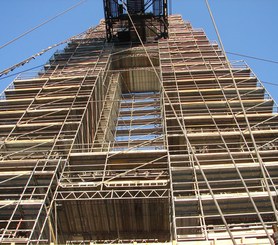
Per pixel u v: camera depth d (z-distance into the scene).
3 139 32.91
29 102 38.16
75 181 30.45
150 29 59.00
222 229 24.22
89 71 45.34
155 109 51.09
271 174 29.08
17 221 25.17
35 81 42.16
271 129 33.66
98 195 28.11
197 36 58.34
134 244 21.58
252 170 28.75
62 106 37.84
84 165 30.47
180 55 49.16
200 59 47.47
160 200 28.22
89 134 38.34
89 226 29.59
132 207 28.48
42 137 33.62
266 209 26.83
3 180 28.41
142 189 28.33
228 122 34.94
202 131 34.06
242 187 27.50
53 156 31.27
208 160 29.75
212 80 40.53
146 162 31.20
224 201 26.20
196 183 27.16
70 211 28.53
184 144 33.78
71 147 31.20
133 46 57.03
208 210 26.80
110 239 30.17
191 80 40.75
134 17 57.88
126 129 47.66
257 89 37.91
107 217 29.05
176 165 30.64
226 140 32.84
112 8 57.81
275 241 16.42
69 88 40.28
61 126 34.03
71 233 29.97
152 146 37.09
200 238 23.12
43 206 26.22
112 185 28.44
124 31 58.38
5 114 36.16
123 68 57.31
